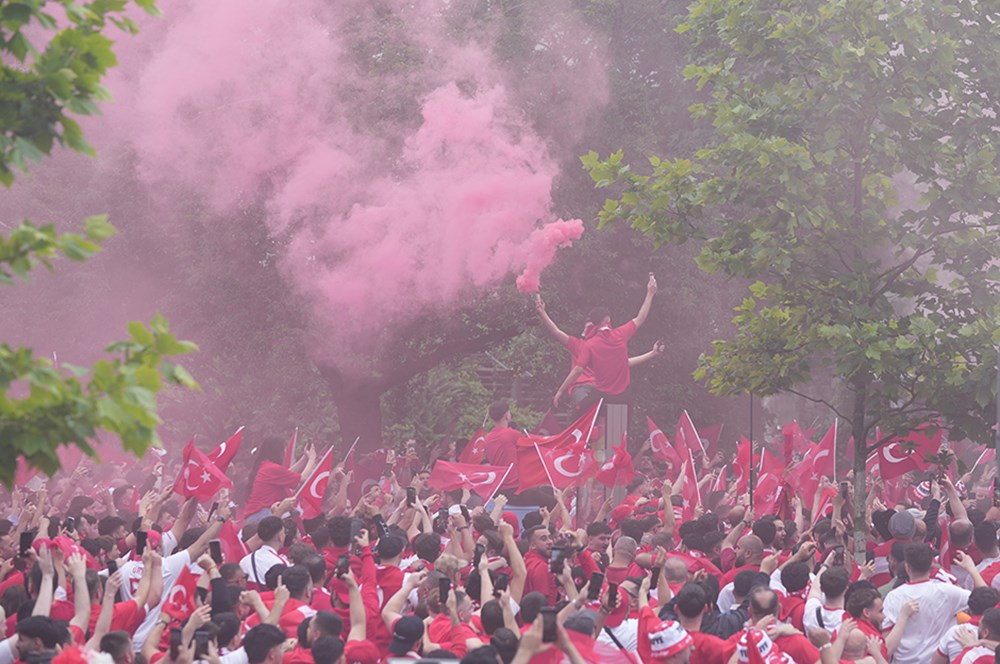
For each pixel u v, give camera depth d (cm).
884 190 4338
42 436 1691
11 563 3450
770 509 4966
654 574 2880
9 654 2570
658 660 2606
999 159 4116
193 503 3841
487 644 2495
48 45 1892
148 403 1633
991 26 4059
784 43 4116
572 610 2550
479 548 3241
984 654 2750
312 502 4528
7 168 1797
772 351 4312
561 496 4256
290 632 2888
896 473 4716
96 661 2138
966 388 4062
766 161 3984
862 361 4012
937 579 3169
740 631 2808
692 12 4378
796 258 4212
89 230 1752
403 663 2400
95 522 4144
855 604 2980
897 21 3972
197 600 2772
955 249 4116
